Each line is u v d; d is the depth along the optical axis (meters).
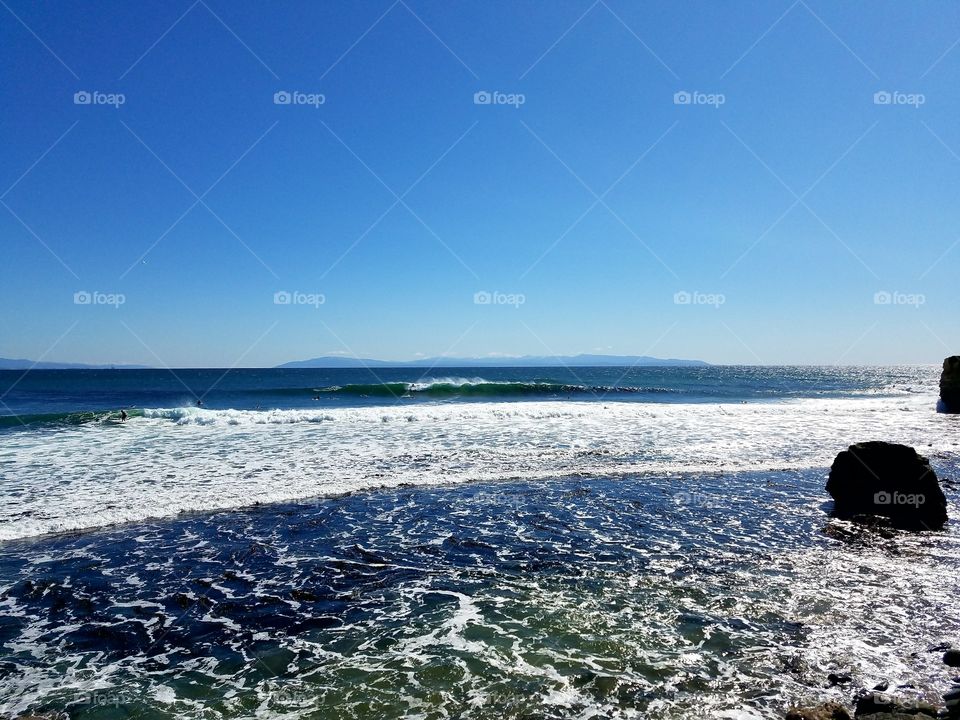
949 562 9.19
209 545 9.75
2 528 10.35
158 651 6.38
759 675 5.79
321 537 10.21
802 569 8.82
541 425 24.16
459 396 43.50
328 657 6.23
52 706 5.34
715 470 16.05
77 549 9.49
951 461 17.78
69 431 21.88
